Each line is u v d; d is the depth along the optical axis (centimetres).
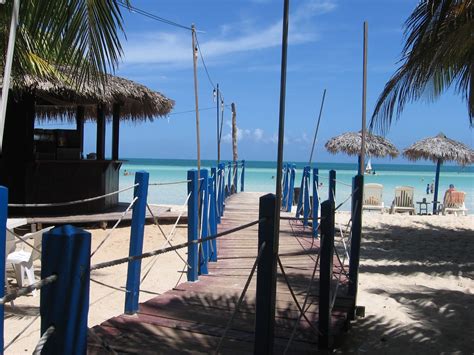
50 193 1088
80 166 1107
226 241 810
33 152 1065
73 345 175
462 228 1220
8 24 468
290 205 1327
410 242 988
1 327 224
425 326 475
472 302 557
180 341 361
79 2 437
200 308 438
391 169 8606
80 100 1062
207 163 8588
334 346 412
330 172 675
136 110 1286
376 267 746
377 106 773
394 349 421
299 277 563
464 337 447
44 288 172
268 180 4131
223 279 544
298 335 389
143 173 419
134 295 420
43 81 906
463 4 578
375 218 1403
